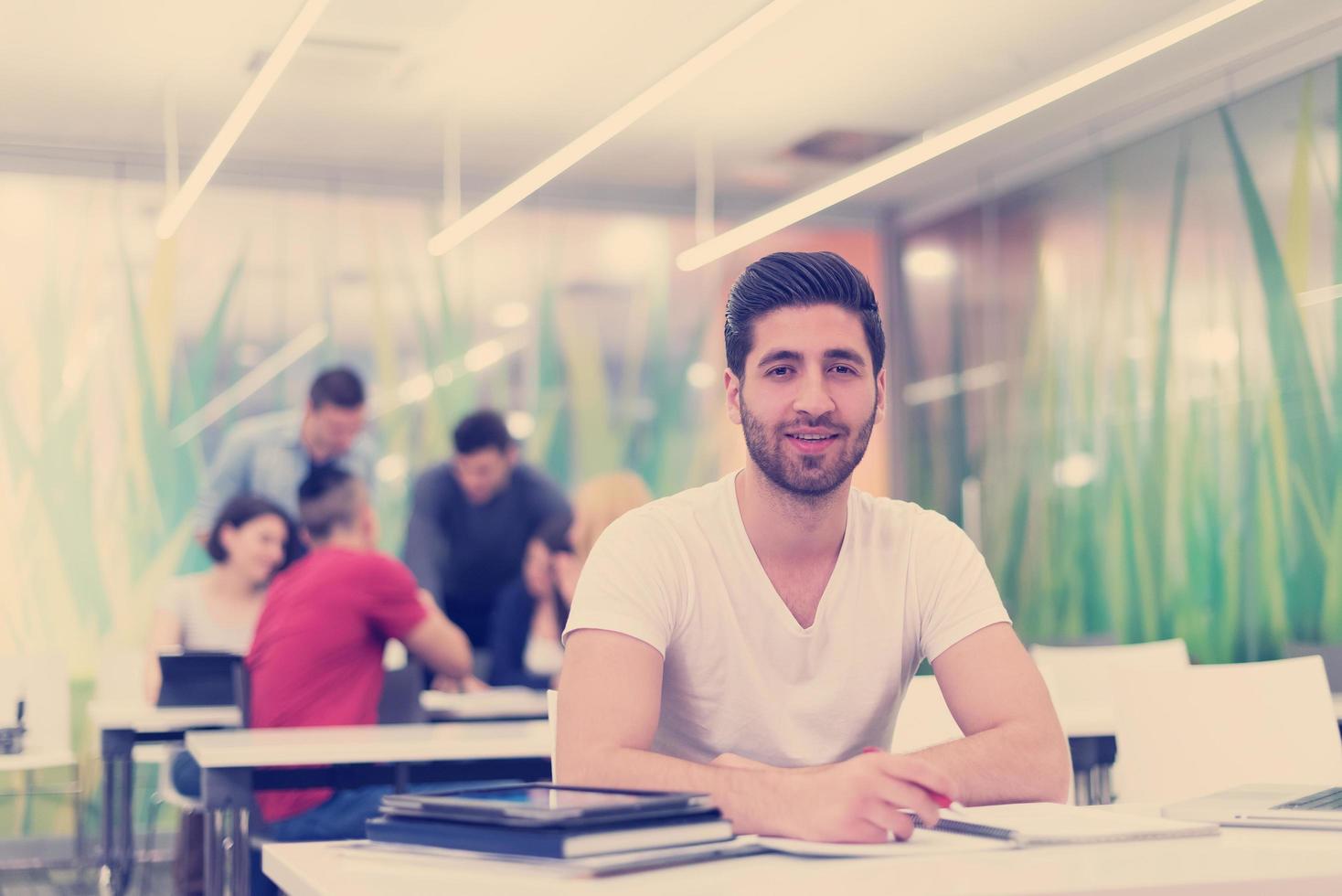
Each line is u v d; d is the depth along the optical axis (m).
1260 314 5.59
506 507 6.18
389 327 6.85
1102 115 6.37
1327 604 5.26
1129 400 6.23
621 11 5.23
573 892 0.93
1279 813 1.26
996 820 1.24
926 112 6.32
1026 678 1.52
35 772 5.96
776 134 6.63
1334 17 5.30
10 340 6.33
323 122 6.36
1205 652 5.77
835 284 1.47
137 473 6.38
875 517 1.60
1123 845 1.14
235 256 6.68
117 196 6.57
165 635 5.22
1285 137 5.51
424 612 3.31
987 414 7.11
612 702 1.40
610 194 7.32
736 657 1.51
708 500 1.58
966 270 7.30
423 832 1.10
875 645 1.54
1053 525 6.64
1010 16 5.32
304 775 2.69
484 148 6.76
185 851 4.57
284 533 5.37
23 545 6.21
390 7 5.17
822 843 1.13
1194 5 5.21
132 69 5.73
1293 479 5.42
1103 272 6.41
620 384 7.18
